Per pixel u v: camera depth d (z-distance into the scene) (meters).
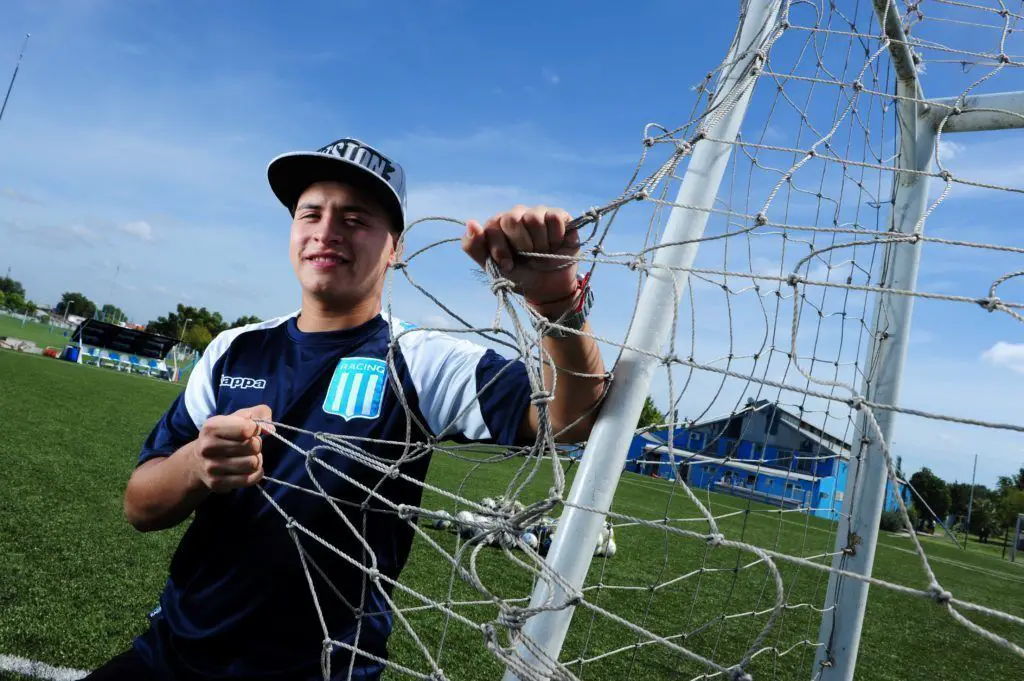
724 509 12.07
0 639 2.29
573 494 0.98
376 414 1.21
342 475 1.10
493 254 0.93
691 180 1.04
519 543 0.80
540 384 0.80
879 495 1.75
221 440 1.06
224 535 1.19
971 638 4.86
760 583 5.46
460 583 3.82
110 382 15.37
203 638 1.14
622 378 1.00
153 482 1.20
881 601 5.90
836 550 1.80
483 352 1.24
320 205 1.27
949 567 10.76
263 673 1.12
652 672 2.96
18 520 3.69
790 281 0.82
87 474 5.08
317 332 1.30
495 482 9.13
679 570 5.66
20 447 5.74
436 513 0.90
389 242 1.32
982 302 0.76
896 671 3.81
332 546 1.11
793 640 3.80
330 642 1.09
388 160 1.28
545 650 0.93
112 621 2.55
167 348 29.27
